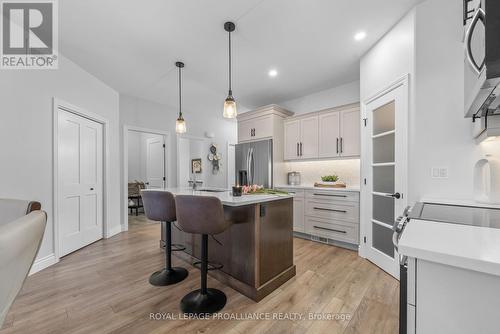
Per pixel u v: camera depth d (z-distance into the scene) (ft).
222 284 6.68
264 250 6.15
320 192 10.68
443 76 5.86
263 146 12.89
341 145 10.91
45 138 7.79
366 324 4.90
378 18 6.71
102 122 11.08
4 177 6.54
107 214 11.35
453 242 2.17
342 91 11.84
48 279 6.91
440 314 1.99
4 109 6.55
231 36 7.50
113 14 6.39
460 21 5.69
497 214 3.71
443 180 5.86
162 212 6.77
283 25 6.98
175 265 8.05
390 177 7.35
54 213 8.04
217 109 16.61
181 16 6.51
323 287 6.48
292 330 4.72
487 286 1.81
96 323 4.91
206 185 18.63
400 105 6.79
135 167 21.79
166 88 12.21
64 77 8.68
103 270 7.57
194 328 4.77
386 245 7.54
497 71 2.07
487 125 4.41
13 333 4.58
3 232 1.86
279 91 12.68
